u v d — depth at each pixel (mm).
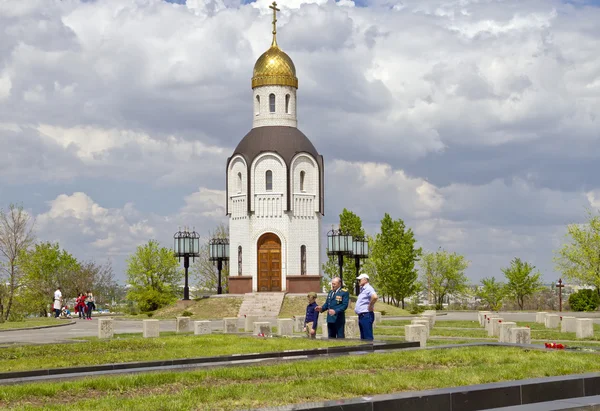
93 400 12812
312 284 67562
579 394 13289
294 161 68125
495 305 99625
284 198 67625
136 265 88938
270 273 67688
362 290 24297
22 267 84250
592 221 72688
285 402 12398
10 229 82438
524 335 26531
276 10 73125
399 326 42531
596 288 73375
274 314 61719
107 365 17938
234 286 68625
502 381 13422
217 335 29391
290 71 70625
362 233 85750
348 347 21500
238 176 69875
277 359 19656
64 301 94250
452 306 101312
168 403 12156
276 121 69812
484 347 21109
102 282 104312
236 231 69625
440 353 19188
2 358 21094
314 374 15961
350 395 13023
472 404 12039
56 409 11906
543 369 15930
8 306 82812
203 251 100312
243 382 15031
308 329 26484
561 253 73062
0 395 13812
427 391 11953
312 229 68562
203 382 15219
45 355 21922
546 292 97125
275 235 67875
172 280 90750
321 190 69312
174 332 37875
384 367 16969
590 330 31234
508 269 94688
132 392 14250
